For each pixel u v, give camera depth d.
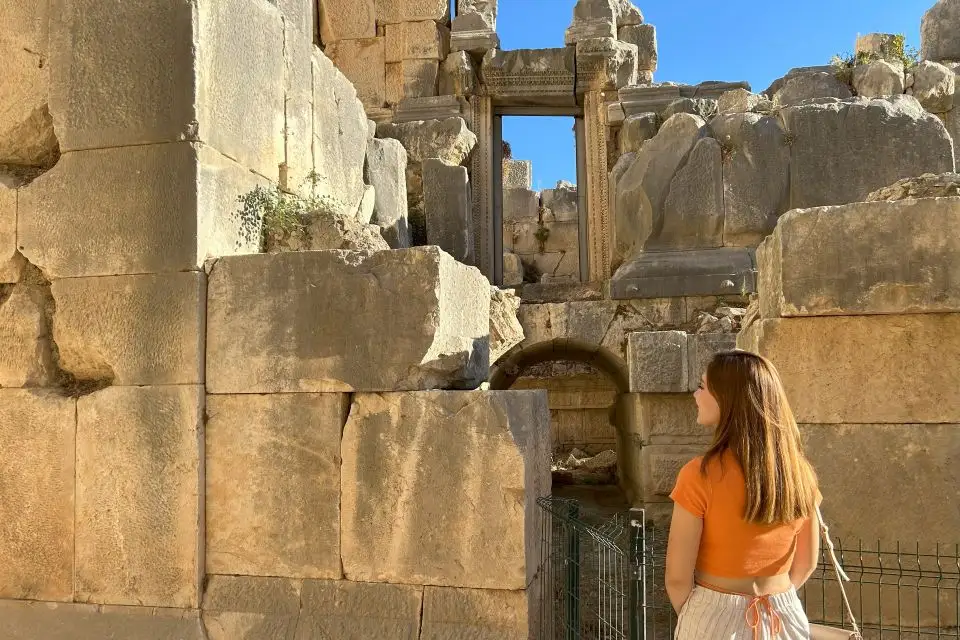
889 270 3.79
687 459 7.40
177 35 4.02
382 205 7.68
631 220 8.99
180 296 3.93
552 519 4.07
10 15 4.26
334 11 11.02
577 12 10.80
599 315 8.53
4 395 4.11
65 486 4.00
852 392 3.88
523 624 3.54
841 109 8.38
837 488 3.89
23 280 4.21
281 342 3.88
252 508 3.87
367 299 3.80
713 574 2.22
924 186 4.41
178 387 3.91
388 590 3.69
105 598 3.93
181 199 3.96
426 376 3.86
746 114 8.61
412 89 10.84
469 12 10.94
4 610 4.02
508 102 11.02
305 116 5.49
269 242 4.70
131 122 4.02
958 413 3.77
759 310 4.87
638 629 2.96
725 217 8.45
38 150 4.30
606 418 13.44
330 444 3.80
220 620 3.81
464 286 4.27
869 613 3.83
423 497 3.68
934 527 3.79
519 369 9.81
